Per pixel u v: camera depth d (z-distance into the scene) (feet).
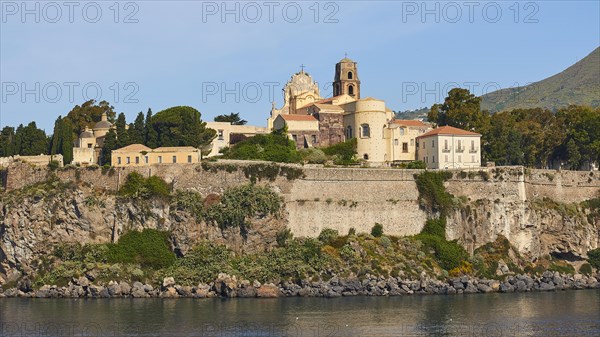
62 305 632.79
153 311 602.03
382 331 538.88
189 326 549.54
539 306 638.94
